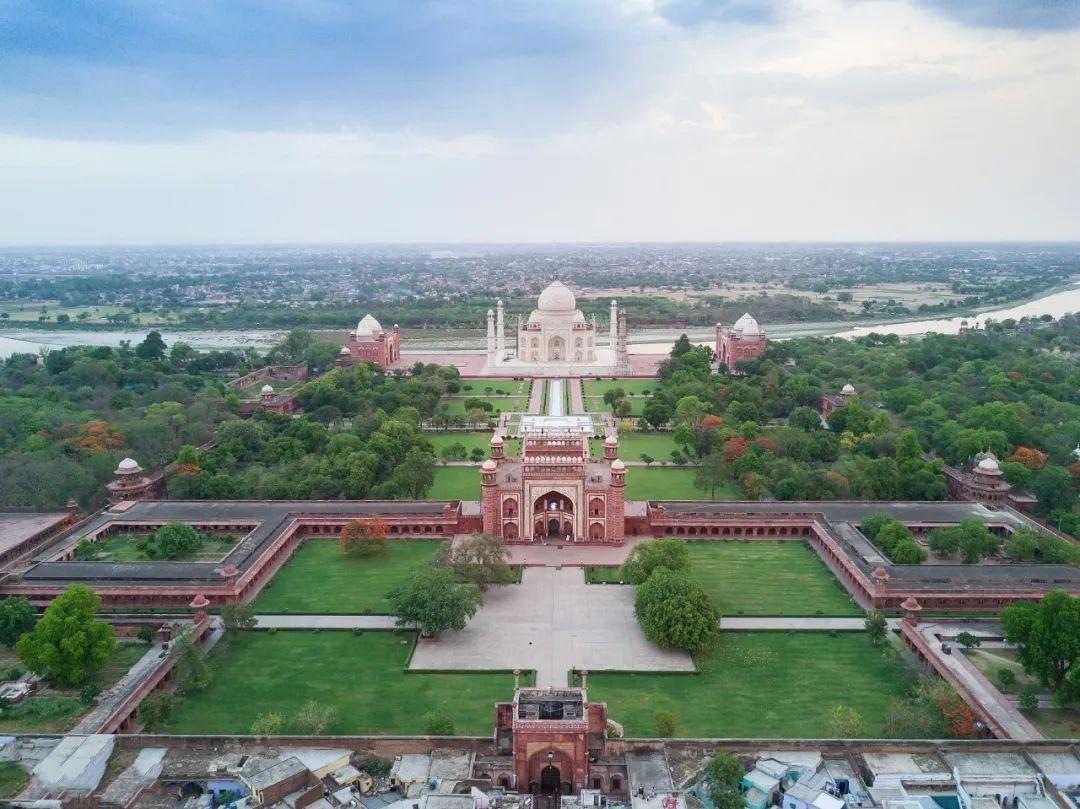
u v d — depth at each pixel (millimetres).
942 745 96750
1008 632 119500
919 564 153000
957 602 143750
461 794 88750
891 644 132250
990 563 156875
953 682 117250
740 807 86688
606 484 174875
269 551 161375
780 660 128125
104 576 148500
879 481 193500
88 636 118438
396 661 128125
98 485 196250
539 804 92312
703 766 94812
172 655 123438
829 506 184125
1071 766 94188
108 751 96375
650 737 107562
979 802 88250
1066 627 111375
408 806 87938
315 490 194875
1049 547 156000
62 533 171375
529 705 96000
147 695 117875
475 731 108438
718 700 117000
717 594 150750
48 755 95000
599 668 125000
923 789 91062
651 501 188125
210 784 92438
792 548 172875
